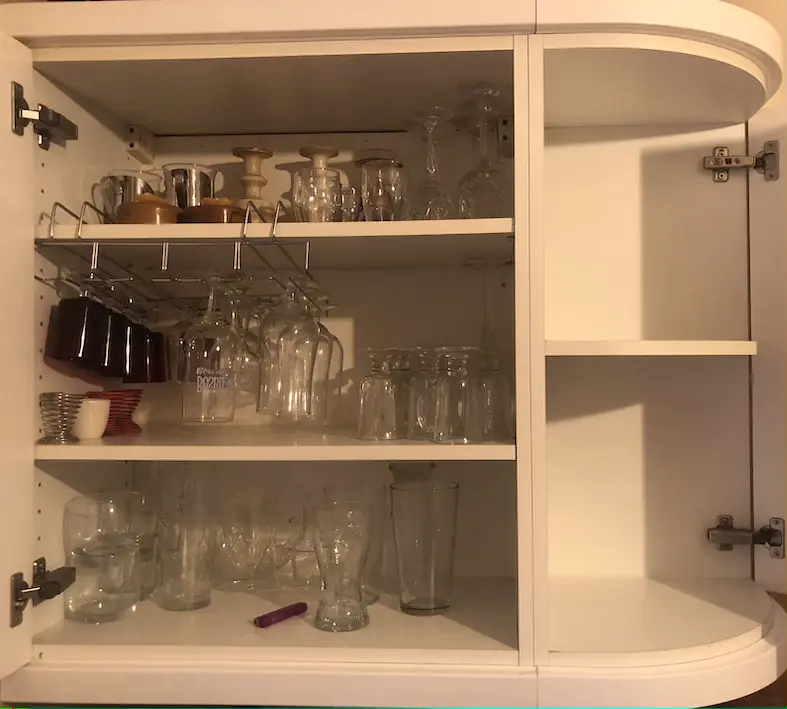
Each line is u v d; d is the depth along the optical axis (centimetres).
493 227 99
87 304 110
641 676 95
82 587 114
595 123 131
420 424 115
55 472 111
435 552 116
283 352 125
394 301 134
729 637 103
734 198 131
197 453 101
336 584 112
